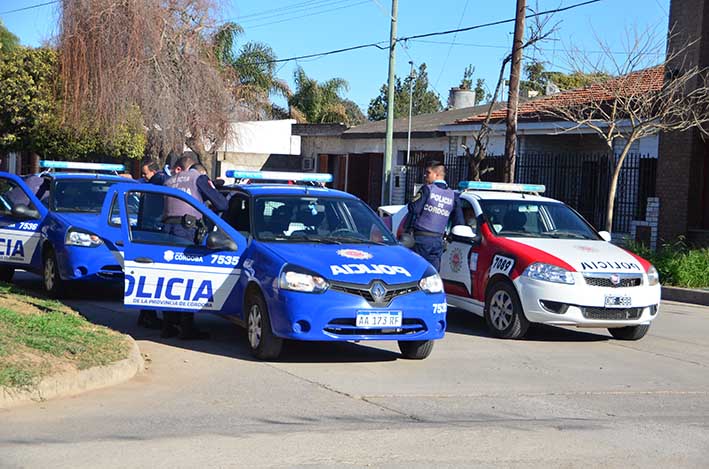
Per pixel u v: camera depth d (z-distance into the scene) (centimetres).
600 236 1149
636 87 1872
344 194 1005
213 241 905
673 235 1939
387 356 930
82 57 2311
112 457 563
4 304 1018
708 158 1955
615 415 714
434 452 592
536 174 2330
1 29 3512
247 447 592
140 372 808
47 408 678
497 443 618
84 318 965
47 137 2752
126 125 2467
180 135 2414
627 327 1067
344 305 824
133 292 905
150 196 928
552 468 567
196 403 710
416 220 1109
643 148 2092
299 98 4362
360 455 581
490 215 1130
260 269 872
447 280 1162
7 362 714
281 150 3681
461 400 749
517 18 1842
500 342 1039
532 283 1016
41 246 1259
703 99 1855
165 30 2380
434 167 1117
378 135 2959
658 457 598
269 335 859
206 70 2448
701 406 757
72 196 1302
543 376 859
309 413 689
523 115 2295
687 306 1456
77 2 2309
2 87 2705
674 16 1928
